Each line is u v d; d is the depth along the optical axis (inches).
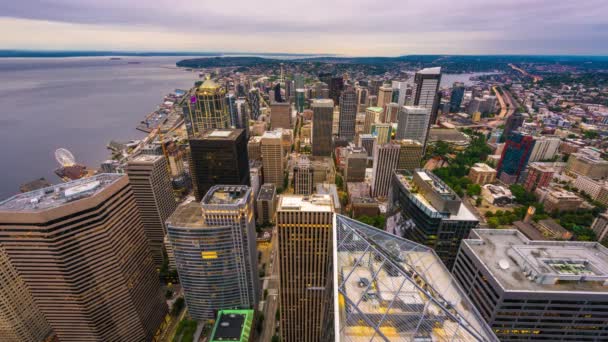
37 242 5467.5
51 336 7628.0
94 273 6127.0
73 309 6245.1
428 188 7101.4
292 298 6747.1
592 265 4443.9
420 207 6968.5
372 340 2247.8
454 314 2544.3
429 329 2363.4
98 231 5930.1
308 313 6929.1
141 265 7288.4
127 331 7027.6
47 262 5674.2
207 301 7859.3
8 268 6678.2
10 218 5246.1
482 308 4643.2
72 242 5689.0
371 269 2920.8
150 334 7667.3
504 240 5216.5
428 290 2807.6
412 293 2684.5
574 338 4370.1
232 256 7293.3
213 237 6929.1
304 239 6063.0
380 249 3250.5
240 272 7559.1
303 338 7322.8
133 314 6988.2
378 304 2551.7
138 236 7190.0
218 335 6978.4
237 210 6752.0
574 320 4254.4
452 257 6909.5
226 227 6875.0
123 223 6604.3
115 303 6619.1
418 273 3002.0
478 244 5123.0
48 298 6077.8
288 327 7180.1
